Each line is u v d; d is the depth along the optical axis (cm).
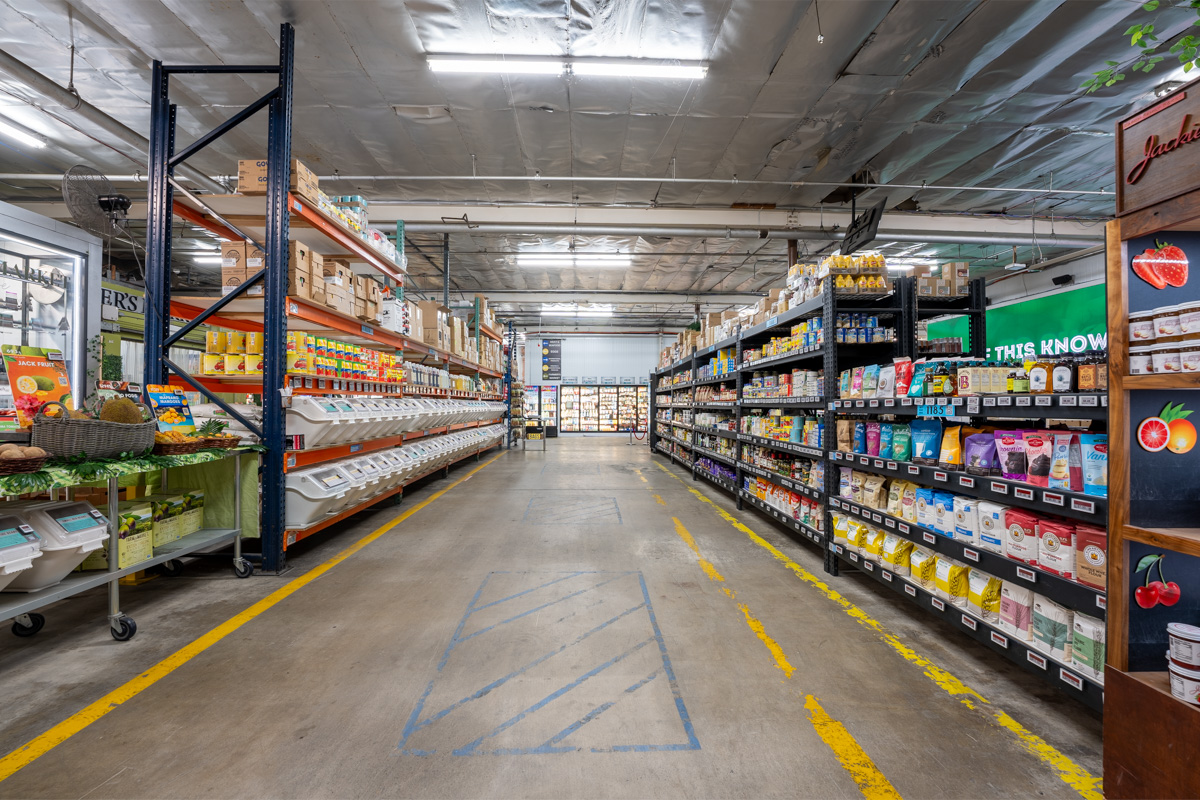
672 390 1115
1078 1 415
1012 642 201
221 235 407
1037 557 195
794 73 507
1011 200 848
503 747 167
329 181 760
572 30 448
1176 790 125
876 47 470
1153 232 145
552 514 539
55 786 148
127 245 1019
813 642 244
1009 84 526
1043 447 197
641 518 522
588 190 805
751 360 534
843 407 331
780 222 892
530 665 220
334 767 157
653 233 893
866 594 309
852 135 630
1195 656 125
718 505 595
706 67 489
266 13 429
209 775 153
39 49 477
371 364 476
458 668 217
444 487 723
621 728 177
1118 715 141
